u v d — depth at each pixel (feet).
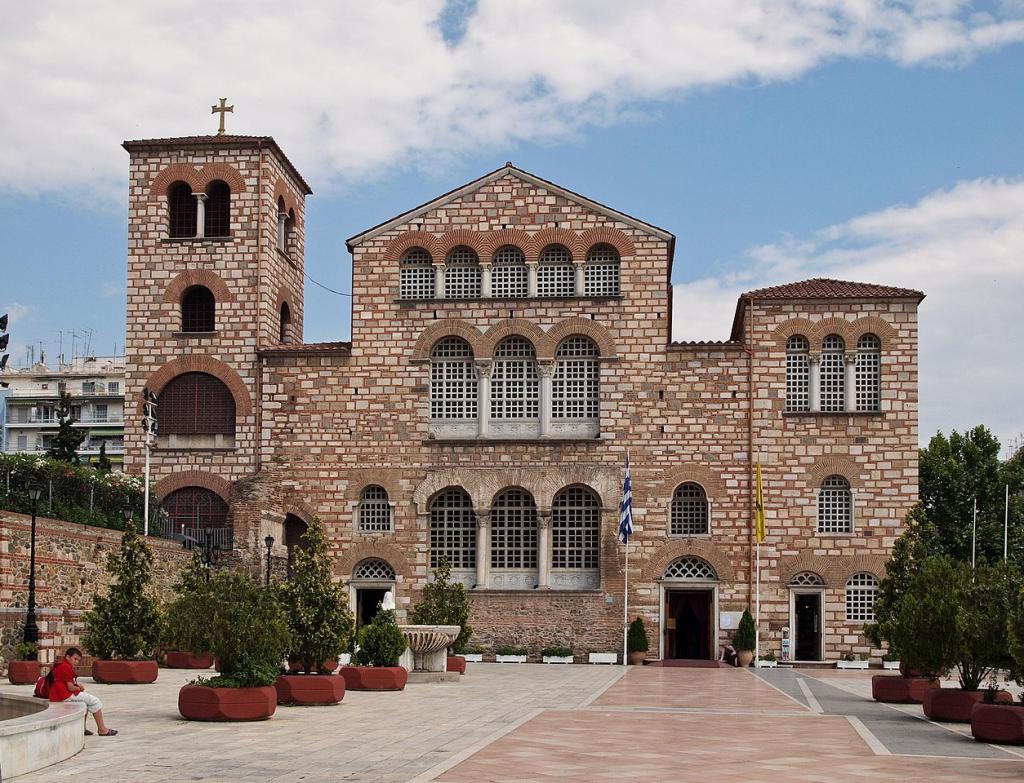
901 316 218.79
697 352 221.46
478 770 77.00
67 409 308.81
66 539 164.25
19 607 152.56
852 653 213.25
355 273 229.04
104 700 123.65
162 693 132.77
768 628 214.28
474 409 226.17
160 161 233.35
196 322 233.35
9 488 169.99
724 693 147.33
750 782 73.97
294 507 224.94
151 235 232.12
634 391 221.87
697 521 219.61
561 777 74.59
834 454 217.36
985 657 114.11
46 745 77.87
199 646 107.45
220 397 229.04
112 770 76.84
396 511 223.30
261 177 231.50
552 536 222.07
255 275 229.66
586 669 199.00
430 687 151.23
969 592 116.67
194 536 224.53
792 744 93.76
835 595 214.69
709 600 218.79
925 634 121.39
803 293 220.84
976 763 85.30
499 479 222.07
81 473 187.11
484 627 217.97
